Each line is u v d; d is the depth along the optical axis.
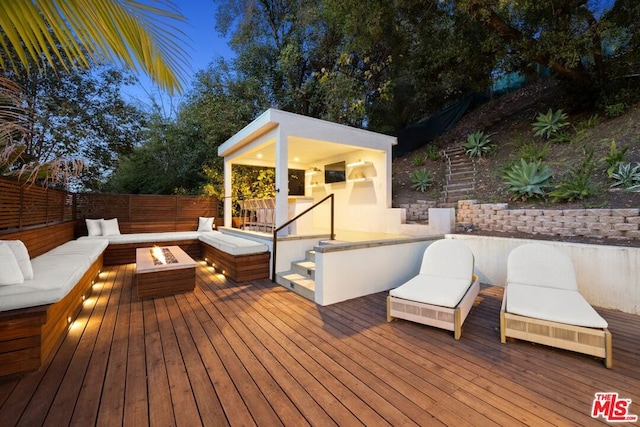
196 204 8.09
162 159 9.58
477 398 1.82
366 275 3.96
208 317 3.19
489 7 5.85
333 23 8.54
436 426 1.58
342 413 1.69
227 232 7.13
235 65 10.12
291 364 2.23
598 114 6.70
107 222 6.71
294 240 4.98
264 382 1.99
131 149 8.38
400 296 2.98
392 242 4.26
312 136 5.40
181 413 1.69
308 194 8.77
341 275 3.70
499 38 6.58
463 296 2.96
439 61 7.43
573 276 3.00
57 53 1.32
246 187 8.70
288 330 2.85
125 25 1.40
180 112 9.77
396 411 1.70
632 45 6.18
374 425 1.59
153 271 3.89
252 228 7.02
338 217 7.67
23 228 3.67
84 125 7.39
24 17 1.21
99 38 1.36
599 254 3.40
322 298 3.54
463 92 11.16
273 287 4.37
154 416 1.67
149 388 1.93
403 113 11.41
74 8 1.26
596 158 5.33
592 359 2.28
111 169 8.41
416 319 2.86
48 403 1.77
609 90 6.68
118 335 2.74
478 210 5.39
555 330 2.34
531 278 3.14
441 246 3.71
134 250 6.18
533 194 5.20
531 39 6.48
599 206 4.28
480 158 7.72
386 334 2.76
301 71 10.62
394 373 2.10
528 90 10.12
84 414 1.68
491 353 2.39
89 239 5.79
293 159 8.20
